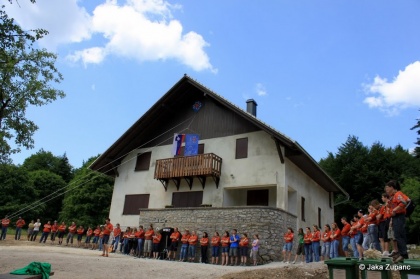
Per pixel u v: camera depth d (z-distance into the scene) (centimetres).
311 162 2200
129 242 2155
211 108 2491
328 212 2877
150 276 1126
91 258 1482
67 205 4491
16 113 1888
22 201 4650
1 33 1299
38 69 1923
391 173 3825
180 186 2425
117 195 2714
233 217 1922
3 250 1581
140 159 2708
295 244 2052
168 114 2652
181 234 2034
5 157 1972
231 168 2261
